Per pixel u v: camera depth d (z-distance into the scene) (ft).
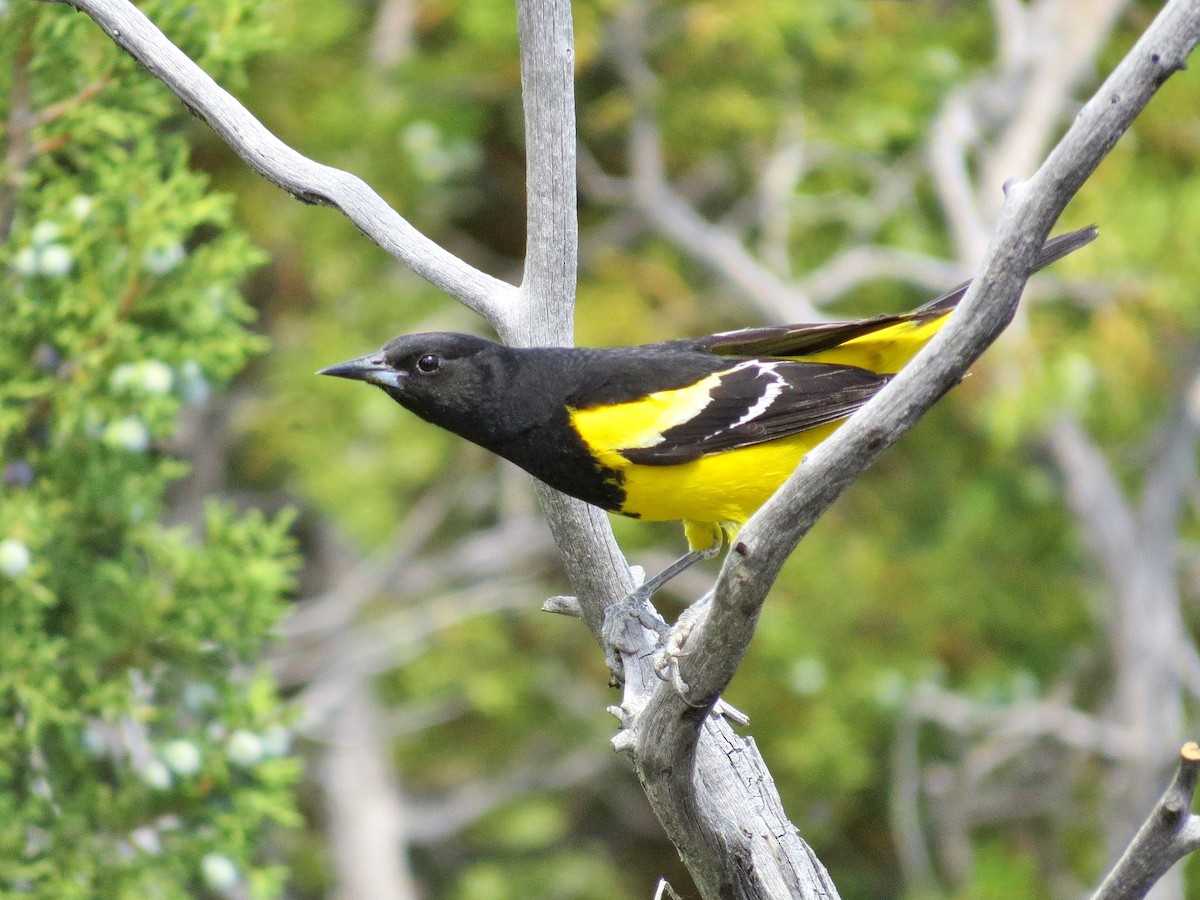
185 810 25.03
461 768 60.64
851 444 14.03
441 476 58.85
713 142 58.34
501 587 56.29
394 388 21.09
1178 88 54.49
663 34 56.39
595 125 56.59
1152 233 51.44
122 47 19.99
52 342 25.34
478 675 54.80
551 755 60.44
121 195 25.17
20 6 24.64
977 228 50.88
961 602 56.24
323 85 52.60
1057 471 56.75
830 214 58.13
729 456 20.74
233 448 56.44
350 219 20.43
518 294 21.13
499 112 60.23
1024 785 56.75
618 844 66.13
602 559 21.15
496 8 52.70
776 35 52.03
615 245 59.72
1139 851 14.48
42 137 25.46
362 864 56.39
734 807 18.10
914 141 57.62
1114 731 50.44
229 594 25.17
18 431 25.29
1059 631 57.88
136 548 26.35
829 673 54.44
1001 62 54.80
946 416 58.29
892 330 22.08
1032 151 51.57
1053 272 51.75
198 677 25.59
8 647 23.75
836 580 55.88
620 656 20.29
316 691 51.55
